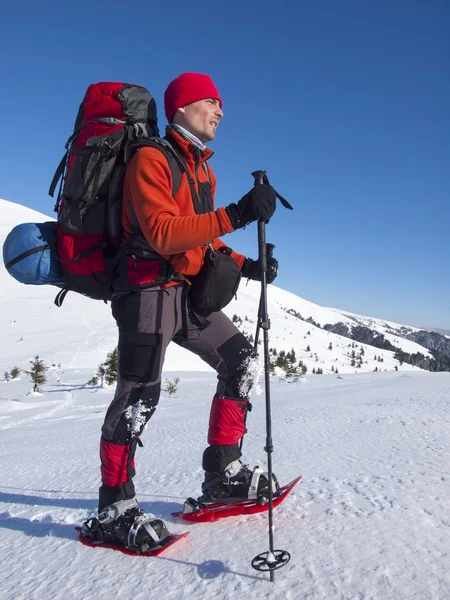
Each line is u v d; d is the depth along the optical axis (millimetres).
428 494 2012
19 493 2787
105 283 1782
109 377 16891
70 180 1726
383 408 5309
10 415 10367
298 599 1239
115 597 1348
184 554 1595
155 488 2533
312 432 3994
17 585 1487
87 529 1809
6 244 1840
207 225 1613
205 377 19984
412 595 1222
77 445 4777
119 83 1791
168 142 1797
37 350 33250
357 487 2189
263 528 1762
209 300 1824
